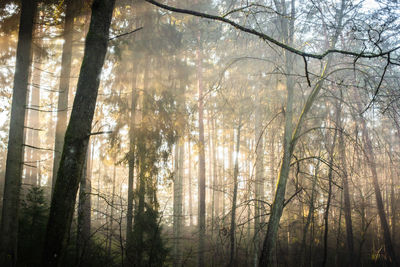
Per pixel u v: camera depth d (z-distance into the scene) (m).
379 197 16.22
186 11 4.66
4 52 12.40
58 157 10.88
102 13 4.74
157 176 11.81
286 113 9.99
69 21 10.74
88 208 10.85
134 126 11.90
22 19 8.88
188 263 13.26
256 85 14.38
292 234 16.77
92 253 8.88
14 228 8.20
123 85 12.65
